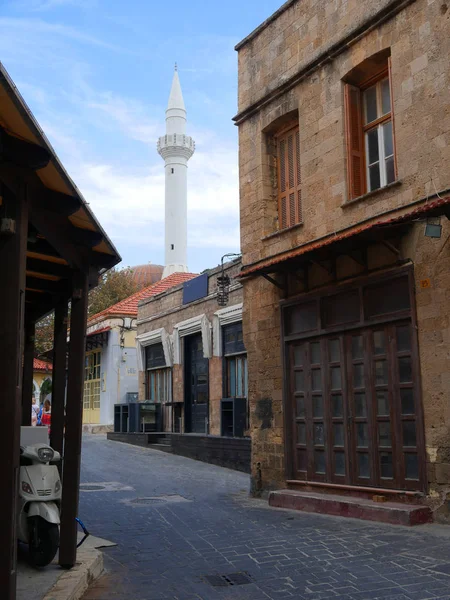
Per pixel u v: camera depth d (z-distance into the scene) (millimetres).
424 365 9562
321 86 12117
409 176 10156
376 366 10531
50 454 6730
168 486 14133
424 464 9422
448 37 9695
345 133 11570
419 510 9023
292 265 11820
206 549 7852
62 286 7957
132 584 6391
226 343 20328
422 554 7199
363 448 10648
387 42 10727
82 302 6957
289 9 13047
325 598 5805
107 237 6645
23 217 4859
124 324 29938
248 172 14070
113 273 45375
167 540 8406
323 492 11281
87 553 7113
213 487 14055
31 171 4883
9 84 3811
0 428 4500
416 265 9805
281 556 7383
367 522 9320
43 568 6391
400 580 6250
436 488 9203
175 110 53969
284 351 12484
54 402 7949
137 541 8352
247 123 14188
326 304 11633
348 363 11055
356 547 7684
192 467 17703
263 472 12742
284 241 12805
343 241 10109
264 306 13227
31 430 7273
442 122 9672
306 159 12375
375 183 11367
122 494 12922
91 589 6223
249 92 14070
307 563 7027
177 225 52781
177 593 6078
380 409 10383
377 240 9977
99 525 9508
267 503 11828
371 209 10805
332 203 11641
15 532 4555
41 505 6398
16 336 4609
